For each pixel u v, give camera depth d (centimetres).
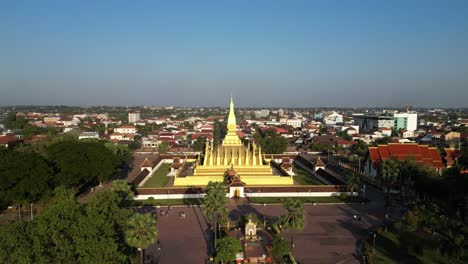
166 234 8631
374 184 13950
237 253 7156
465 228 8856
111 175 14150
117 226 6425
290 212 7775
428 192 10994
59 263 5400
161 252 7638
